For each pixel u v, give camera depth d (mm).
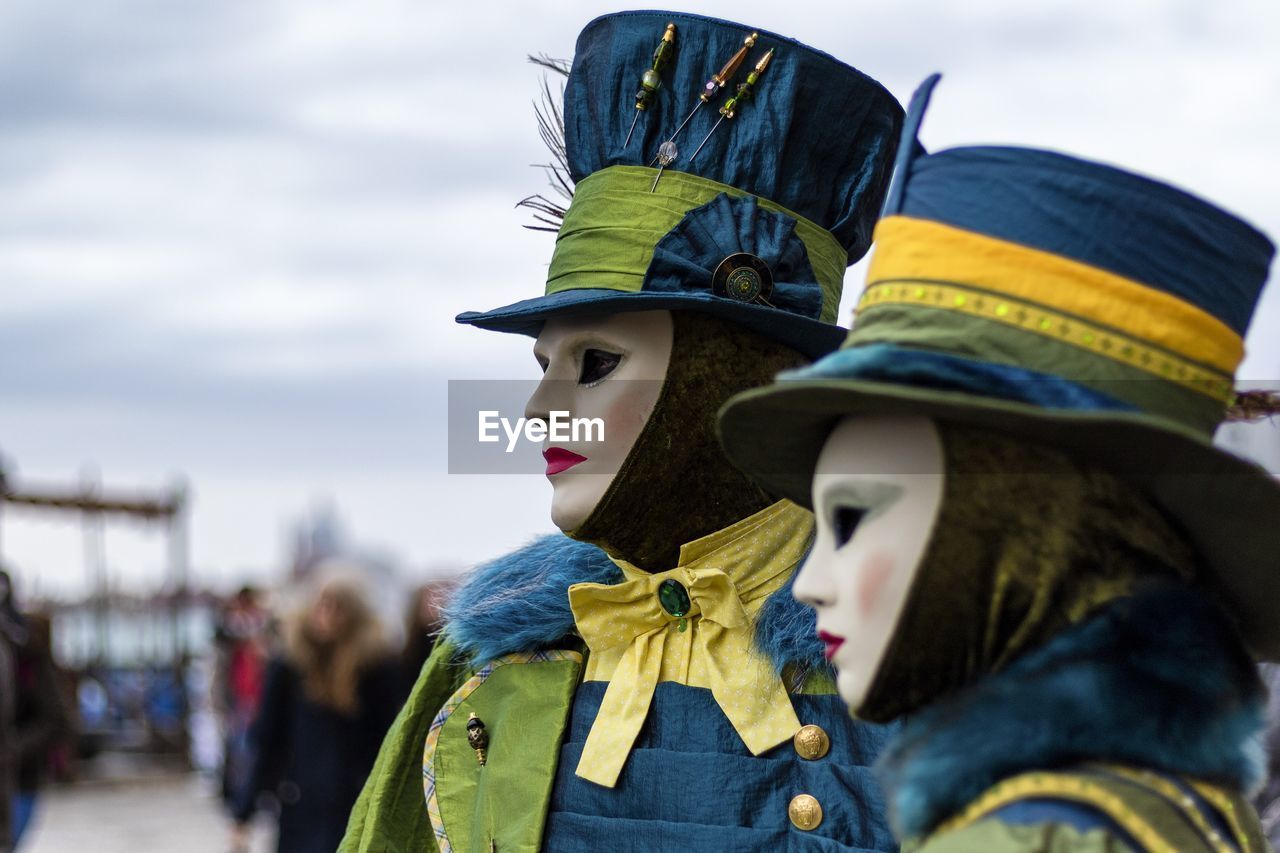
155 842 8656
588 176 1935
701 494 1815
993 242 1204
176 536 13773
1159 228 1201
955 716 1151
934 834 1148
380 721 4832
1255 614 1305
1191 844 1077
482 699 1999
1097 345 1179
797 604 1731
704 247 1811
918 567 1190
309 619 4836
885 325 1233
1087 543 1160
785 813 1688
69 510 13117
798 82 1876
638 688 1811
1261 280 1285
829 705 1725
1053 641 1142
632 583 1841
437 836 1967
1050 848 1060
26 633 5582
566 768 1850
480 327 2033
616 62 1897
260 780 4961
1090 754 1101
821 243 1914
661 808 1742
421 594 4656
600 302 1771
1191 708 1114
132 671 13992
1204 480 1166
